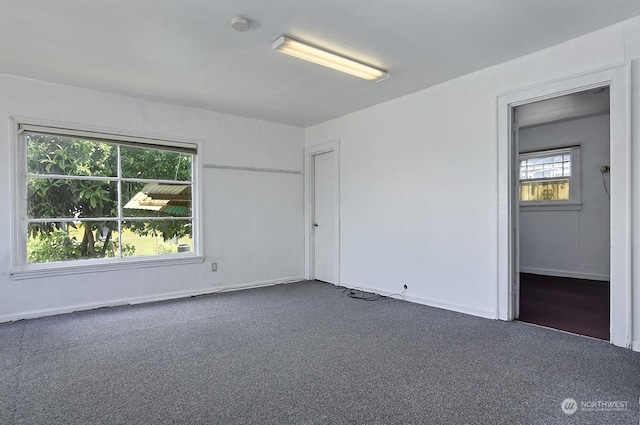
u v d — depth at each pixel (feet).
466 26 9.00
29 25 8.69
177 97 14.23
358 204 16.26
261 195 17.57
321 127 18.20
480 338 9.87
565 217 18.94
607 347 9.06
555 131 19.25
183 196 15.64
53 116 12.52
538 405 6.42
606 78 9.18
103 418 6.12
